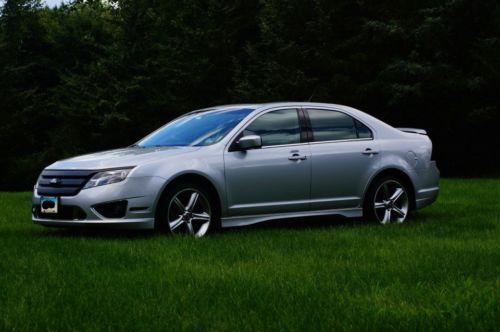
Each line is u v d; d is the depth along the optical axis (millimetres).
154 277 5535
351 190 9289
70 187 8070
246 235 8211
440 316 4203
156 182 7957
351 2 30828
